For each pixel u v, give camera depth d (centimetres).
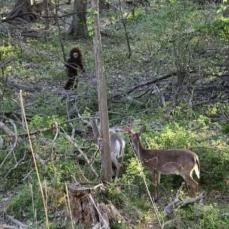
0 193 1288
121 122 1634
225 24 1942
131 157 1343
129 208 1123
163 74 2047
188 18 1895
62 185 1175
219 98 1809
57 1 3450
